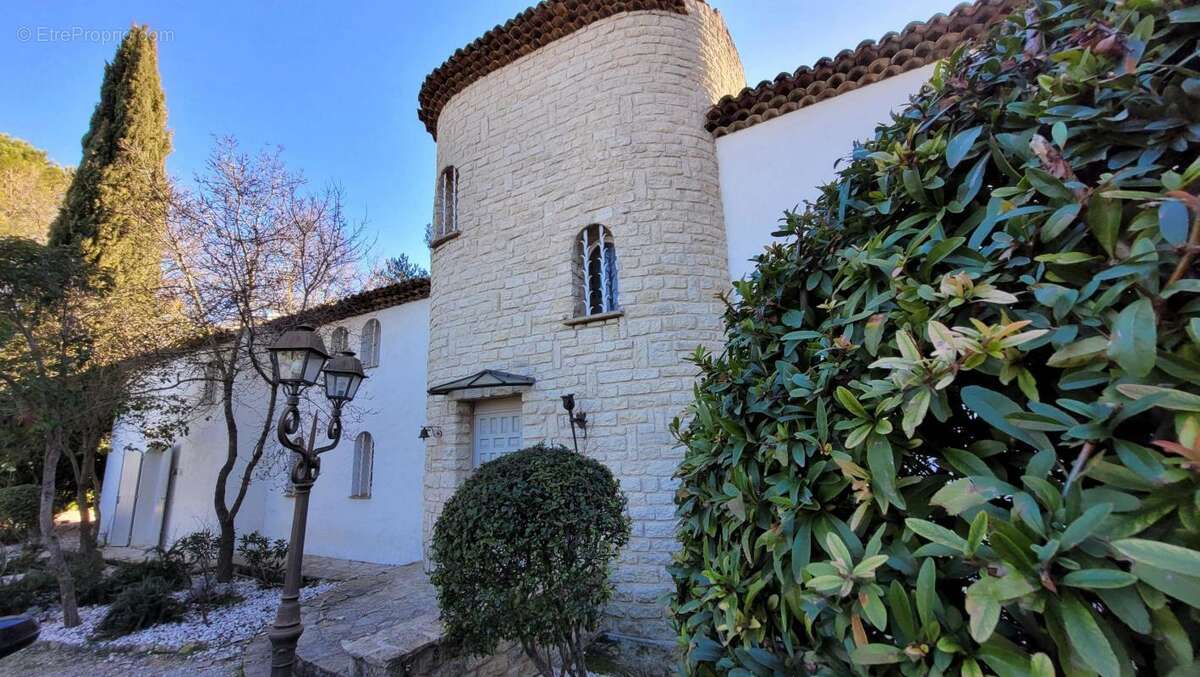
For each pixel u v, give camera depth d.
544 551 3.31
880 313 1.22
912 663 0.88
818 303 1.61
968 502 0.88
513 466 3.63
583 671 3.53
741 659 1.19
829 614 1.06
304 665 4.33
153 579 6.90
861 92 5.56
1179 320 0.81
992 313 1.04
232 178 7.83
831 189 1.79
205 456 10.47
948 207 1.26
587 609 3.40
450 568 3.32
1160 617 0.71
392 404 9.11
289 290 8.24
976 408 0.94
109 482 12.45
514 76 7.27
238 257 7.83
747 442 1.44
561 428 6.01
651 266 5.90
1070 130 1.06
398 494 8.72
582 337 6.09
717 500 1.47
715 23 7.16
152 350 7.95
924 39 5.08
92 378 7.02
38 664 5.18
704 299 5.85
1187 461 0.71
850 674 1.00
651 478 5.44
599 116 6.46
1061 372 0.95
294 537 4.04
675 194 6.05
